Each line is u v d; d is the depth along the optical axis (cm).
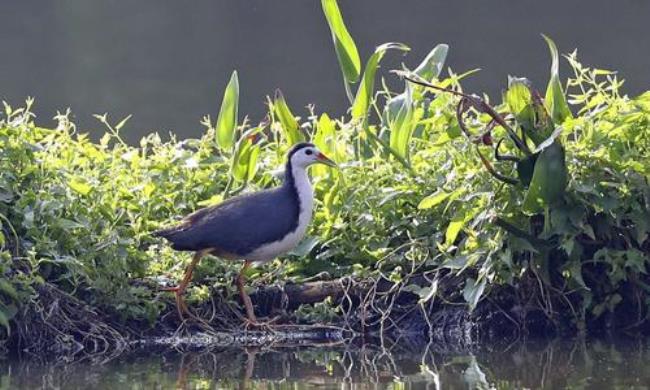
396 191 1348
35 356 1219
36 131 1413
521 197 1277
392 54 3091
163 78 2947
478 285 1267
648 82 2747
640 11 3419
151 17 3553
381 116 1498
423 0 3622
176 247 1281
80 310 1265
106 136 1489
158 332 1291
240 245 1274
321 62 3086
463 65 2980
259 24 3475
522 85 1256
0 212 1267
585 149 1279
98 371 1141
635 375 1072
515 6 3512
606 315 1311
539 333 1298
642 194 1266
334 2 1378
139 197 1399
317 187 1425
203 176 1445
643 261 1262
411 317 1312
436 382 1069
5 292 1226
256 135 1512
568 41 3141
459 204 1319
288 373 1120
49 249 1252
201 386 1068
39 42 3297
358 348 1243
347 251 1360
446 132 1330
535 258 1284
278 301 1330
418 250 1320
